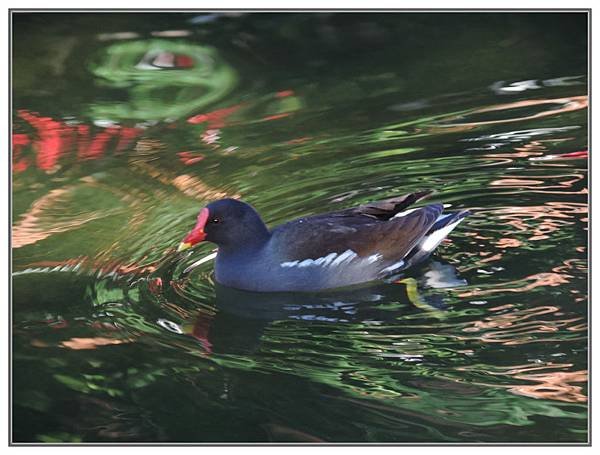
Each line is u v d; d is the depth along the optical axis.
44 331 12.28
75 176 15.84
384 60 19.06
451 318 12.05
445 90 17.83
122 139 16.78
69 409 10.70
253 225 13.33
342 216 13.62
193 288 13.42
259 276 13.27
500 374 10.88
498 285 12.62
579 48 19.05
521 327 11.70
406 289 12.97
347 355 11.53
